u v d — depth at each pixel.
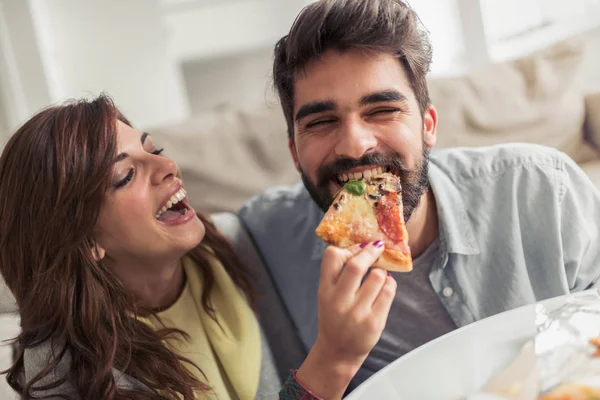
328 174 1.13
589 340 0.79
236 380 1.28
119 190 1.18
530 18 3.00
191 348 1.29
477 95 2.10
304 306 1.40
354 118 1.09
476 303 1.25
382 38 1.07
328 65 1.08
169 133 2.09
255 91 4.21
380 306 0.94
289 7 3.99
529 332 0.83
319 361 0.99
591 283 1.27
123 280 1.28
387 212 1.00
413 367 0.80
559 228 1.24
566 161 1.32
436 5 3.05
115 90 3.51
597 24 2.76
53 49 3.39
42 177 1.16
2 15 3.03
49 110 1.22
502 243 1.26
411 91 1.13
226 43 3.98
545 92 2.08
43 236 1.17
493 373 0.77
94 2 3.38
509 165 1.30
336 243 1.00
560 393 0.71
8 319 1.57
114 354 1.15
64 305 1.17
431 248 1.26
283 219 1.50
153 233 1.21
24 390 1.13
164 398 1.16
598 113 2.06
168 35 3.88
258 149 2.09
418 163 1.14
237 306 1.35
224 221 1.55
